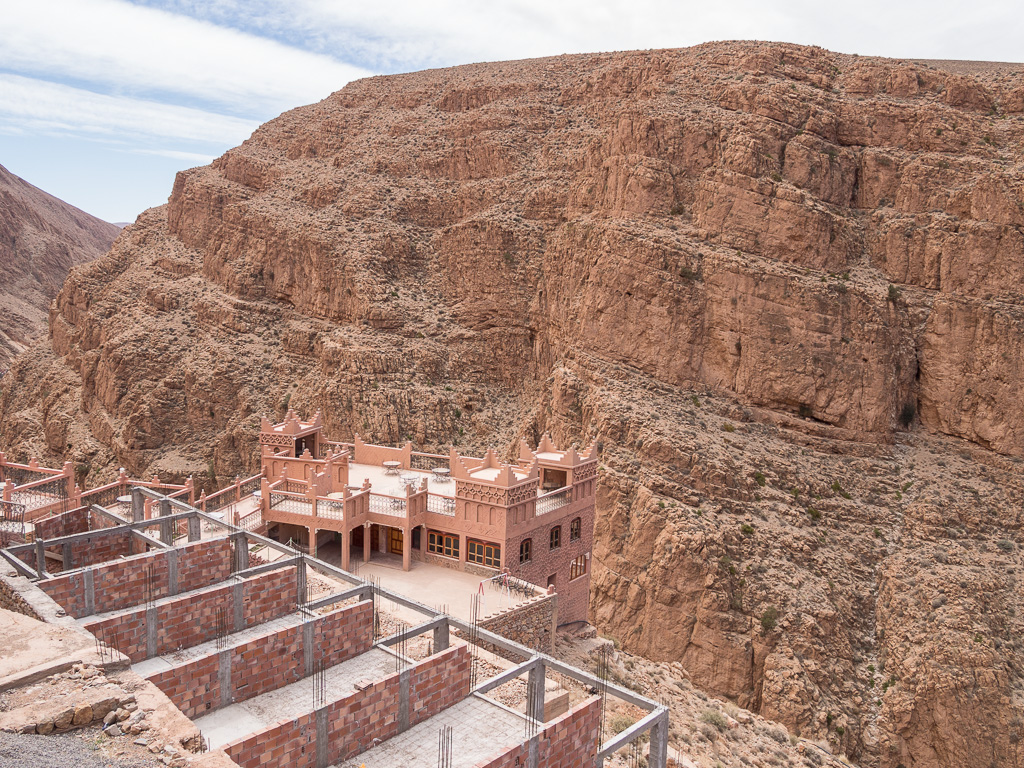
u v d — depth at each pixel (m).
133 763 14.04
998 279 74.88
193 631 24.06
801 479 68.88
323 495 41.84
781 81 87.50
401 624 31.22
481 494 40.16
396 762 18.67
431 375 97.06
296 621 26.19
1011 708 56.06
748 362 73.62
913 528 67.50
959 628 58.91
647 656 60.66
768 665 57.50
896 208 81.50
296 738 17.44
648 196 80.62
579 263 85.38
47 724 14.68
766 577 61.34
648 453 67.31
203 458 98.69
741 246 76.50
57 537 31.72
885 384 73.00
